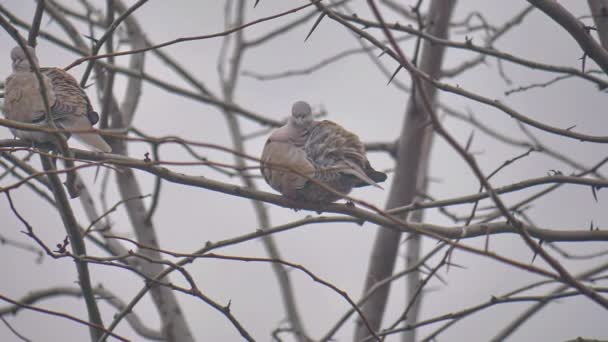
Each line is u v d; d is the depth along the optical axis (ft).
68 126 46.85
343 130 43.45
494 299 37.11
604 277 37.11
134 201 54.65
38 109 46.55
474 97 39.09
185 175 39.27
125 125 56.65
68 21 55.21
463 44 41.37
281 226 38.73
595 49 38.91
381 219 39.58
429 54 58.08
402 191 58.34
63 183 39.70
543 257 28.94
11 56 50.03
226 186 39.91
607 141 39.01
